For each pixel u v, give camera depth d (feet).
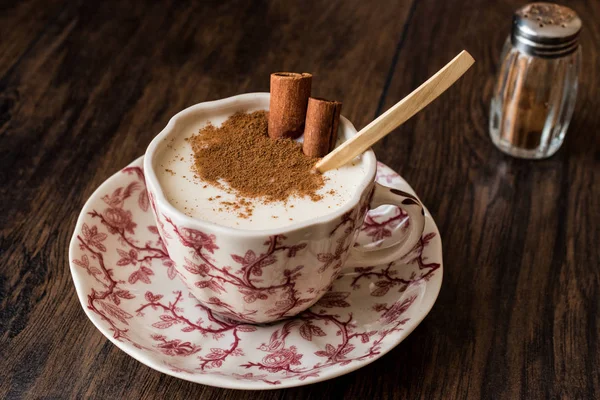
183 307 1.57
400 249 1.57
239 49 2.12
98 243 1.60
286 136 1.59
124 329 1.50
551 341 1.59
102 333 1.51
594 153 1.94
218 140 1.58
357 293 1.60
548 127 1.89
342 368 1.44
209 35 2.15
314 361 1.50
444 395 1.52
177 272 1.53
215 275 1.47
